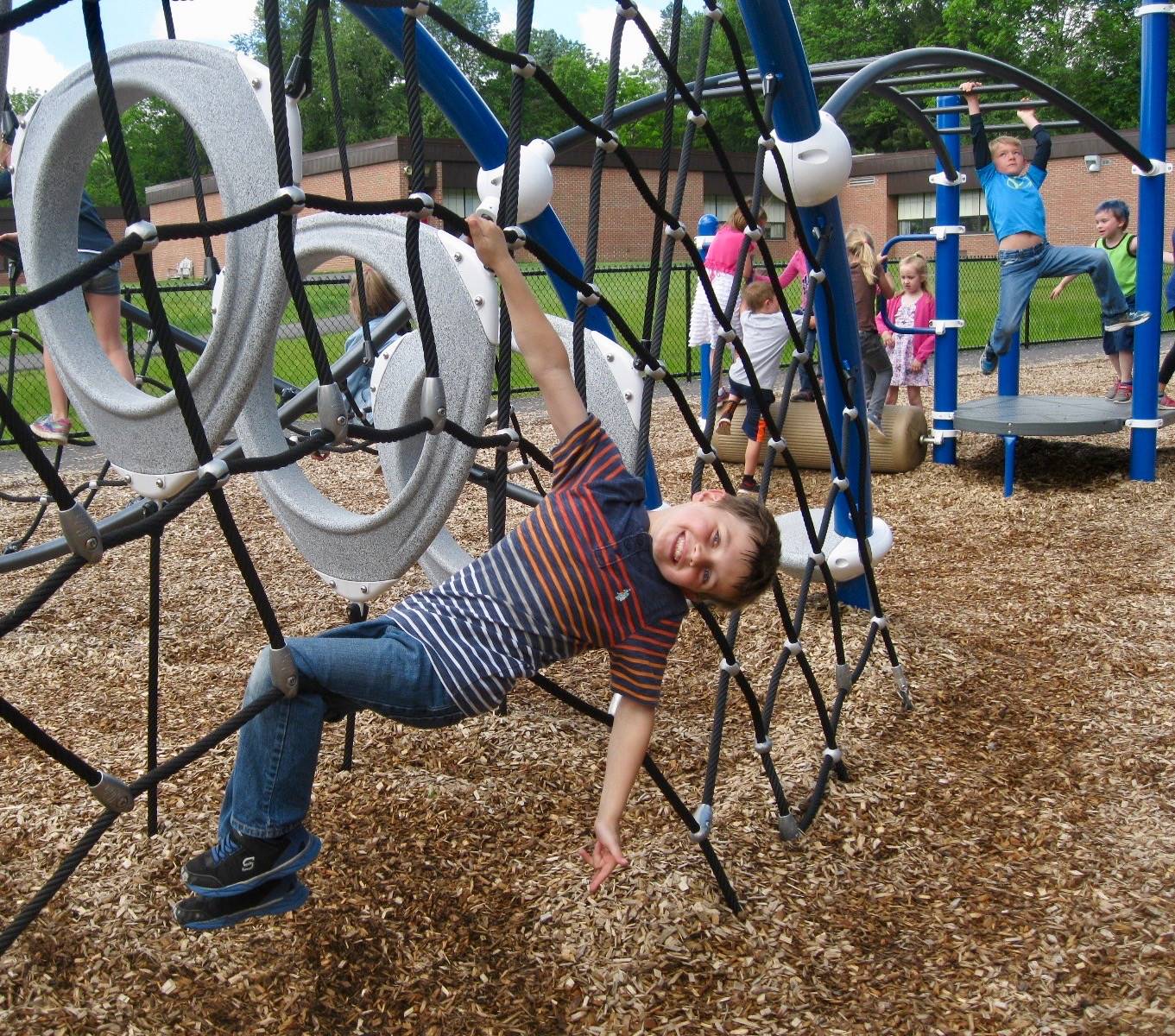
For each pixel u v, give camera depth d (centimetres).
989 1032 223
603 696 388
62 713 379
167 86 215
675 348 1580
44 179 240
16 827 296
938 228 749
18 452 966
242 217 166
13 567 383
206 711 380
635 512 218
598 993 237
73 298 252
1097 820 300
